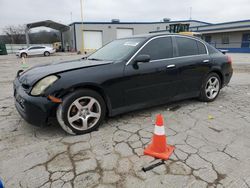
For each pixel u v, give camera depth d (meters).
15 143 2.92
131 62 3.49
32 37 48.09
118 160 2.52
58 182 2.17
